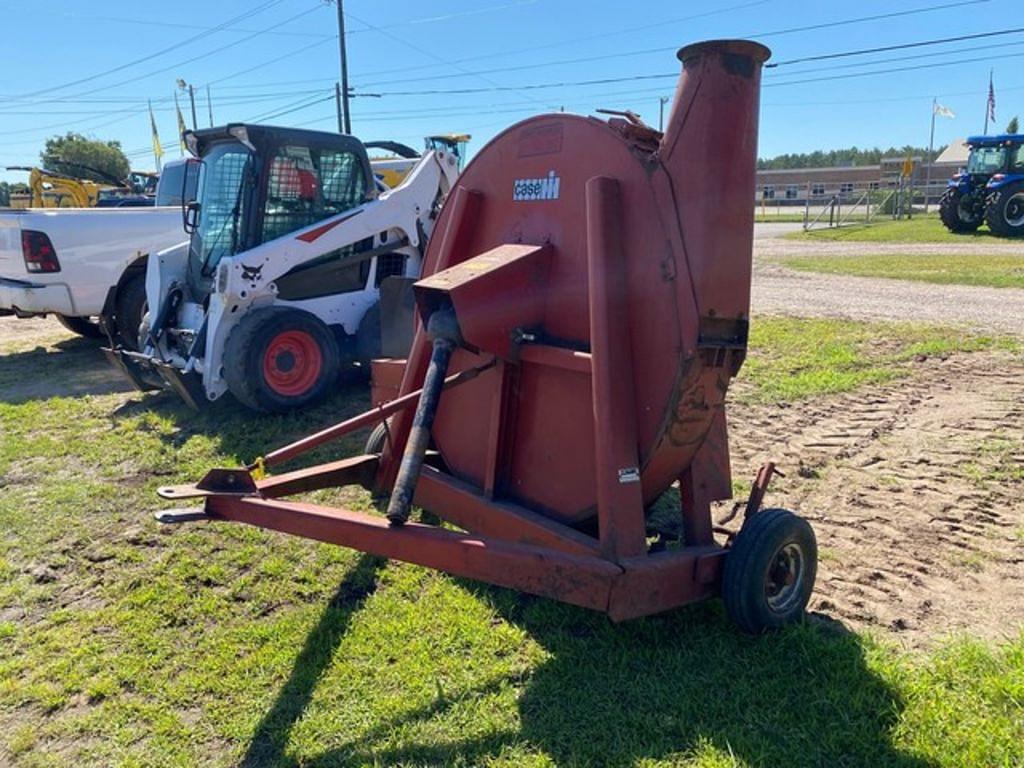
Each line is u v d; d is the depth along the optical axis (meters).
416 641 3.30
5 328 12.08
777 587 3.26
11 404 7.31
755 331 9.50
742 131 2.83
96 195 18.34
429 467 4.03
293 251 6.35
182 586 3.85
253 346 6.08
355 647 3.27
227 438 6.03
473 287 3.29
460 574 2.94
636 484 3.04
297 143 6.52
